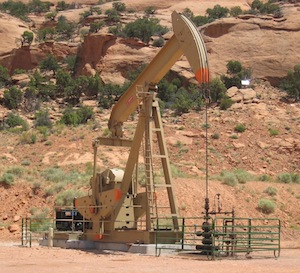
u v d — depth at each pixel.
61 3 159.88
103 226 30.17
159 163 56.09
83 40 116.62
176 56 27.56
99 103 88.50
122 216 29.25
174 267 20.45
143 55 105.12
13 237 39.94
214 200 41.34
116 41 107.19
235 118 72.81
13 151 61.62
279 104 80.62
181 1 146.88
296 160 63.53
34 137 64.44
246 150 64.44
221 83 81.62
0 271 19.20
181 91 88.00
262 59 94.38
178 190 45.03
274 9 112.75
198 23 119.88
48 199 45.50
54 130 68.69
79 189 46.25
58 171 51.56
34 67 113.75
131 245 27.00
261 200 45.03
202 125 70.00
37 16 147.62
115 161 56.09
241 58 95.81
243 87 88.12
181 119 72.94
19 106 88.81
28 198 45.69
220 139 66.50
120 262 22.47
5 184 47.09
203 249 25.14
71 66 109.56
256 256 25.70
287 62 93.06
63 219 34.25
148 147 27.70
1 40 120.00
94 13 140.50
